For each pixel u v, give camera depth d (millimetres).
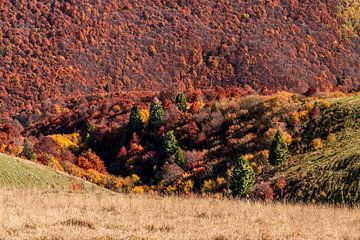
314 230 14766
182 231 13844
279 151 63312
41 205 18797
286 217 17391
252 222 15953
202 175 72750
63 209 17531
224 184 64250
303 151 66062
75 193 26031
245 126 83000
